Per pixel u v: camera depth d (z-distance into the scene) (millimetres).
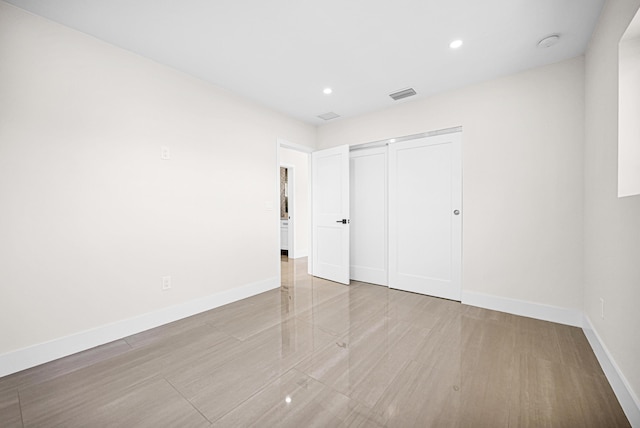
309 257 4320
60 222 1889
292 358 1859
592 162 2029
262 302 3023
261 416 1323
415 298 3125
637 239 1330
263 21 1877
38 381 1610
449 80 2750
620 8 1497
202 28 1951
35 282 1789
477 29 1965
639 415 1256
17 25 1717
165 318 2449
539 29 1961
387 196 3619
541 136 2471
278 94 3088
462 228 2930
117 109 2162
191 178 2660
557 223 2410
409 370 1705
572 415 1312
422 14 1810
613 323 1601
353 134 3807
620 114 1534
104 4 1693
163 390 1527
